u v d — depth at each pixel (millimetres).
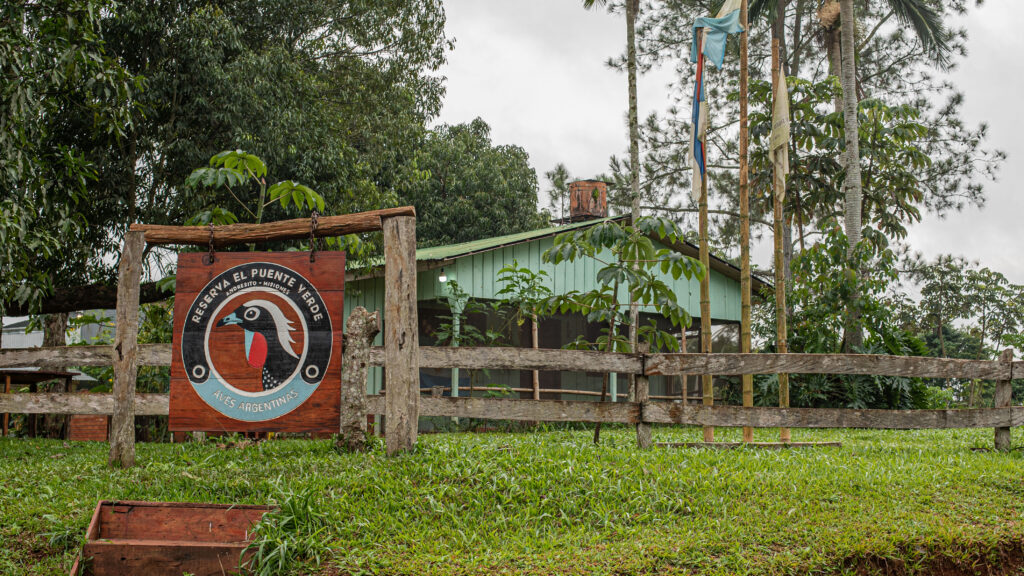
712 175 32188
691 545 5375
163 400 7594
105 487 6539
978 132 28047
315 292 7379
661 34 30188
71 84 12320
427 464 6789
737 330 19844
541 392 16453
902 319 29750
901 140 20312
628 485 6551
